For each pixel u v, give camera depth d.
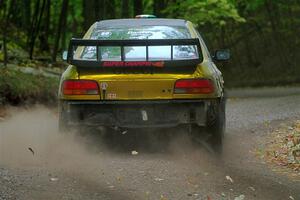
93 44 12.75
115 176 11.25
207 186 10.70
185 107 12.94
